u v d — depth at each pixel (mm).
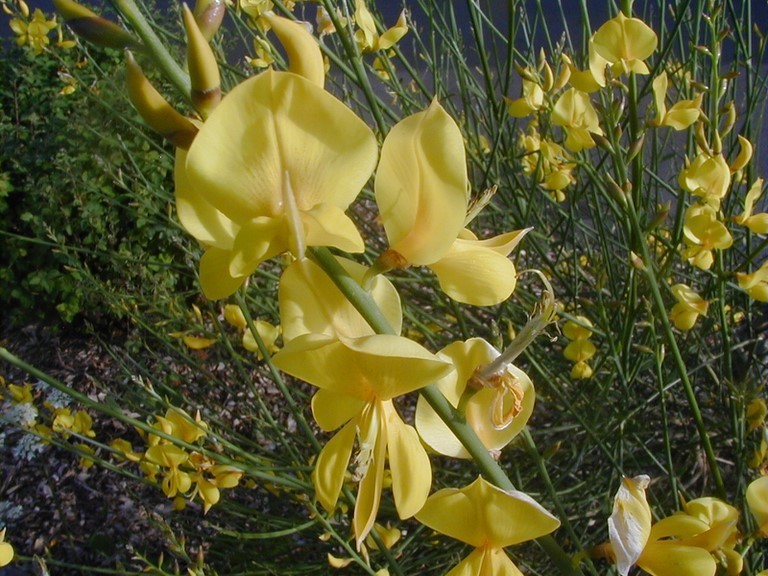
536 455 165
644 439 301
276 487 283
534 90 223
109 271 467
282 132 86
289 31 89
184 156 90
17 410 390
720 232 195
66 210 434
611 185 194
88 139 451
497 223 369
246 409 349
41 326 510
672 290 201
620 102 193
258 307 355
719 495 191
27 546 362
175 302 345
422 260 96
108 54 491
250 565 307
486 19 303
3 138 494
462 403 105
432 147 91
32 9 703
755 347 282
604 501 264
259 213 88
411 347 90
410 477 100
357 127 87
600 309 240
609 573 232
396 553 262
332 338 90
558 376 322
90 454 264
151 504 370
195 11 90
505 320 316
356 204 390
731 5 267
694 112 194
